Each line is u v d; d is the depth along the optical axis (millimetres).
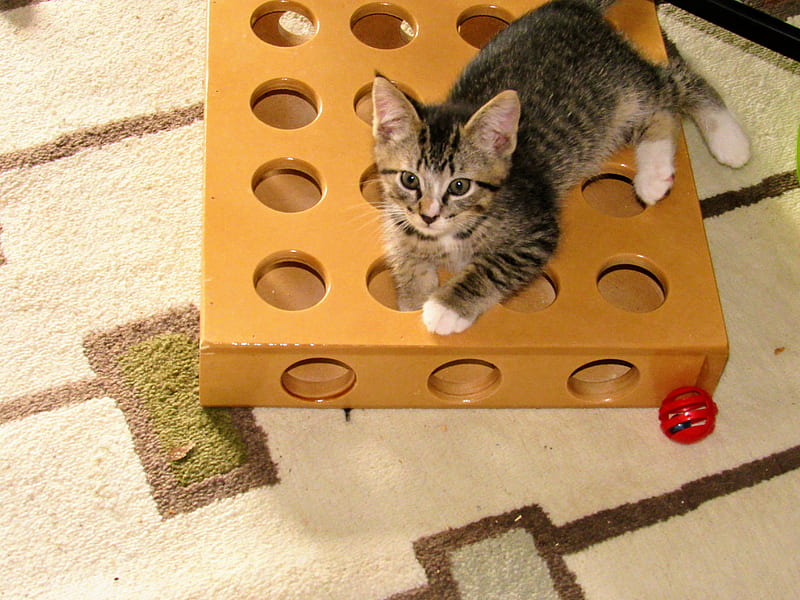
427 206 784
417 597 734
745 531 774
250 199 782
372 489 774
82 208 870
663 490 787
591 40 875
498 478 785
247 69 834
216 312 739
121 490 759
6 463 760
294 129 852
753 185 920
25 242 850
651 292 848
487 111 763
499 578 745
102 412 784
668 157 839
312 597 730
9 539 736
